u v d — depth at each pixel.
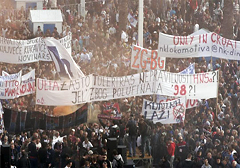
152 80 53.75
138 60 56.91
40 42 56.12
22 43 55.38
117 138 49.91
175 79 54.31
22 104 59.19
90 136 52.41
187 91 54.44
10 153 45.34
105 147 48.75
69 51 58.81
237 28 82.25
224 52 56.69
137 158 50.88
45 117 49.19
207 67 71.69
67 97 51.94
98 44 79.44
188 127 55.38
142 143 50.84
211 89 54.94
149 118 52.66
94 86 52.72
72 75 55.16
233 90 66.75
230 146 51.25
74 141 50.91
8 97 52.19
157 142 51.97
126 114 55.97
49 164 49.62
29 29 81.75
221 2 88.06
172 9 85.19
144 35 79.44
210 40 56.09
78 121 50.72
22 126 48.44
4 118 48.06
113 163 46.31
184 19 84.25
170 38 55.72
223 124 58.03
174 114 52.91
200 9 85.50
